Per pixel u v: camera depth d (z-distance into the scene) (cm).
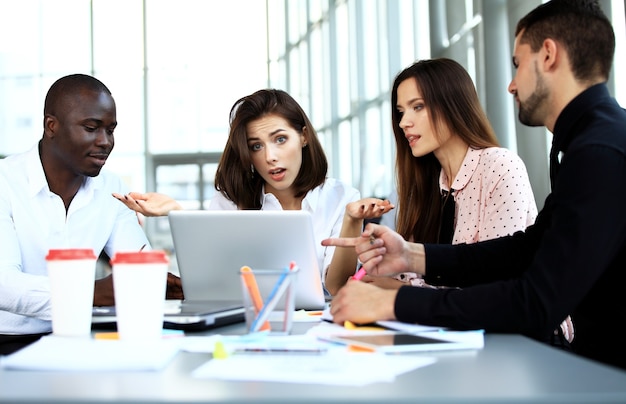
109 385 83
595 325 137
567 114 135
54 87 199
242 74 1029
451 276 154
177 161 1068
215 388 80
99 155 200
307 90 840
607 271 132
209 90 1045
